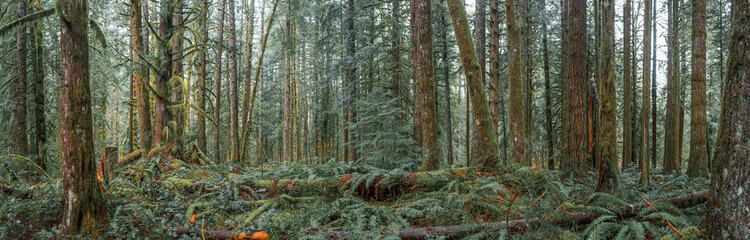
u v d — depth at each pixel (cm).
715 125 1645
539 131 1795
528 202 446
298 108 2773
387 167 1045
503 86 1720
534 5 1459
